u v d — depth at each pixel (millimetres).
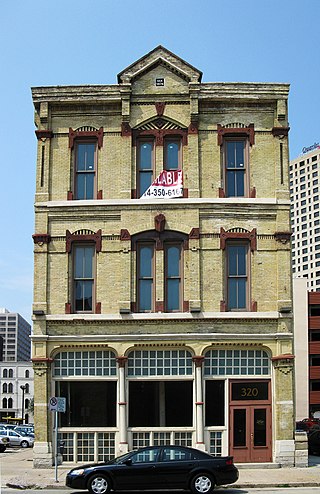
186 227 28172
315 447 37375
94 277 28234
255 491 21547
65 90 29219
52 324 27875
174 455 20953
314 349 87562
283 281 27969
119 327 27703
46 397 27375
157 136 28922
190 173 28547
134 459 20891
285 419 27219
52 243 28469
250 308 27953
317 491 21328
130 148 28812
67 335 27719
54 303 28062
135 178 28797
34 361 27516
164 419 27375
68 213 28547
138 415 27438
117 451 27047
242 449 27188
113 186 28750
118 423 27219
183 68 29188
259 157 28922
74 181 29031
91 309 28156
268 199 28453
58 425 27453
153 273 28188
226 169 28984
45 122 29250
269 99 29109
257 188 28688
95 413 27516
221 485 21875
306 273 188375
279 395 27312
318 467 27359
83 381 27719
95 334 27688
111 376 27688
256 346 27703
